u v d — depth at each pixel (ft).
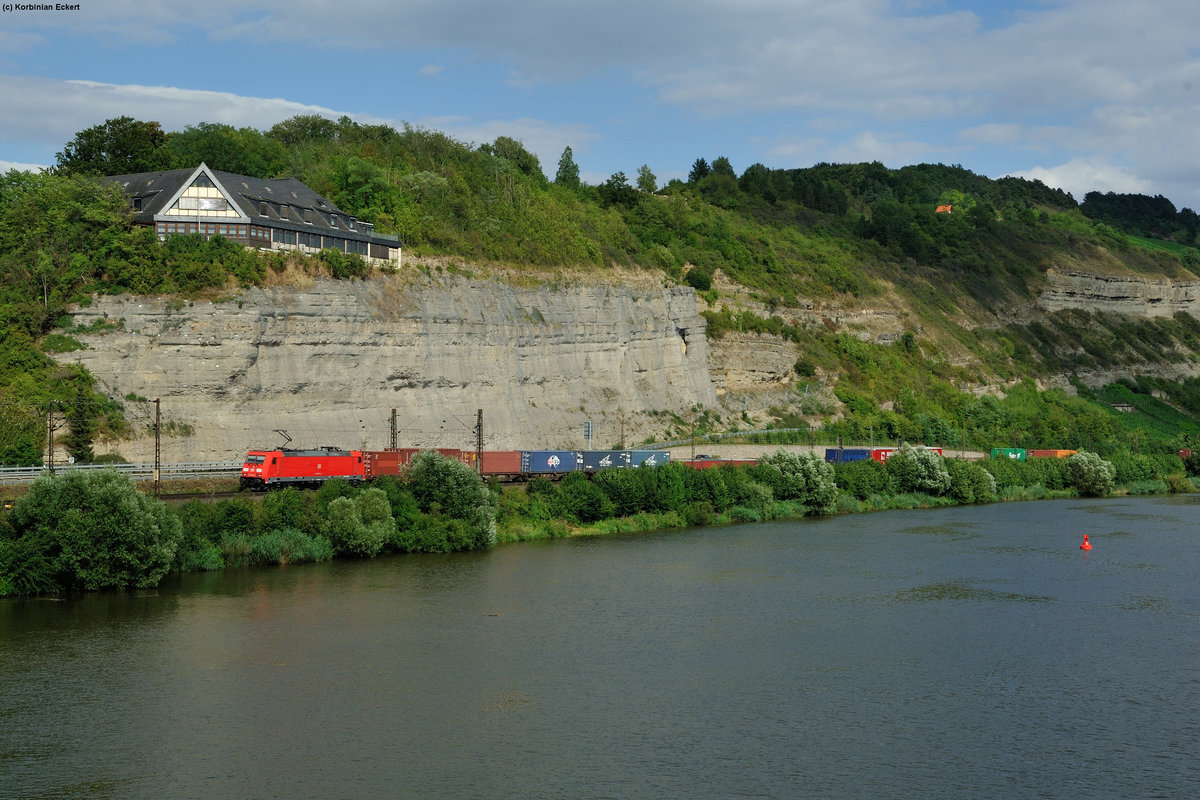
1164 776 163.02
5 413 290.76
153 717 176.14
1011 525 401.49
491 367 429.38
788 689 197.16
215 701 183.52
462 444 407.23
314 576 271.28
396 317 391.45
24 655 203.41
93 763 158.92
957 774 162.20
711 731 176.35
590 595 262.26
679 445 494.18
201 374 334.24
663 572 291.79
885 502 452.76
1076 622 248.32
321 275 372.58
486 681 196.95
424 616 238.27
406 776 156.97
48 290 328.90
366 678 196.75
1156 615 255.91
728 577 288.10
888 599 267.18
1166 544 358.02
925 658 217.77
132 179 390.01
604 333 497.05
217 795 149.69
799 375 613.52
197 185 362.94
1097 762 167.73
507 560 301.22
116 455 305.53
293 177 450.30
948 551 337.72
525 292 460.96
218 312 337.93
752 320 606.14
